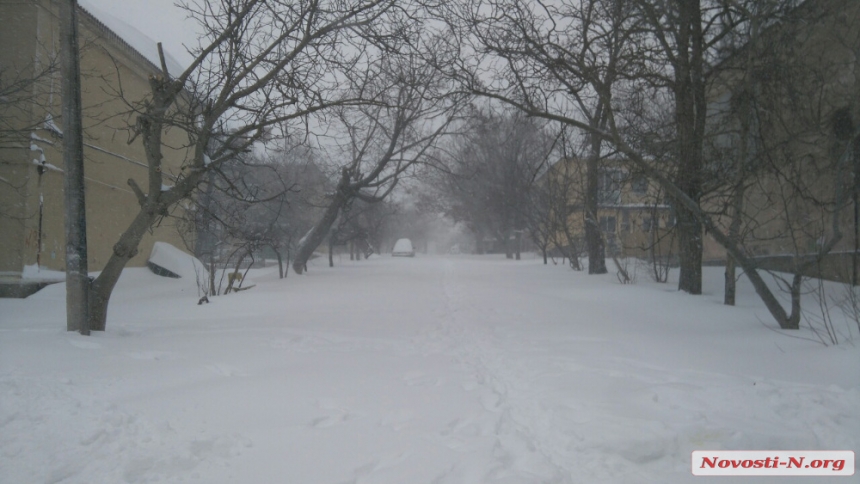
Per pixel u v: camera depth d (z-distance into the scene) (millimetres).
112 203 17719
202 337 8672
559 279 20047
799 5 10828
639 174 13102
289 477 3816
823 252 8898
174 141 21266
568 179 23281
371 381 6266
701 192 13172
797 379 6387
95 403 4969
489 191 32188
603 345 8227
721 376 6473
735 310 11148
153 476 3770
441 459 4125
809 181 13391
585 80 9914
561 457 4320
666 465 4344
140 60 18203
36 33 13875
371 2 9336
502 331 9742
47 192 14766
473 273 25047
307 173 22375
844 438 4707
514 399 5707
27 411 4684
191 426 4594
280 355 7488
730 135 13672
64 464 3805
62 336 7668
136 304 13859
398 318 11375
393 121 21672
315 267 31891
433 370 6926
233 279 16781
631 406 5352
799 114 11758
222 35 8859
